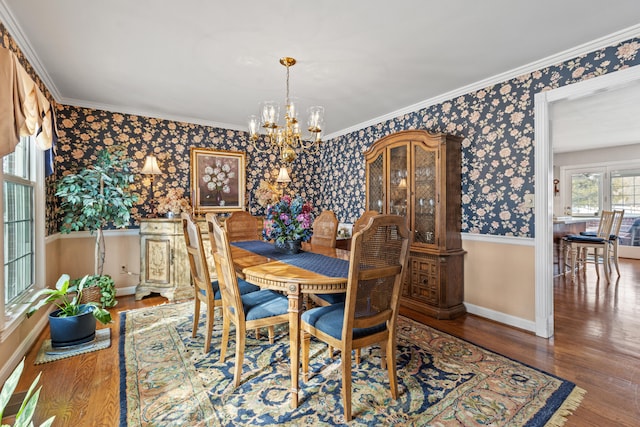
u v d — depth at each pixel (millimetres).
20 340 2270
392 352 1768
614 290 4051
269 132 2793
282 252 2629
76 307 2508
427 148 3246
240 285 2559
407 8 1928
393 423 1576
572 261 4668
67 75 2885
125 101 3590
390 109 3936
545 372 2062
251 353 2328
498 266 3016
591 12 1979
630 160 6160
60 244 3533
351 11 1958
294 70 2795
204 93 3338
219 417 1624
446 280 3107
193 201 4316
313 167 5578
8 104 1668
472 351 2369
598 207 6605
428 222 3283
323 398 1785
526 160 2799
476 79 3023
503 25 2121
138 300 3662
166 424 1572
